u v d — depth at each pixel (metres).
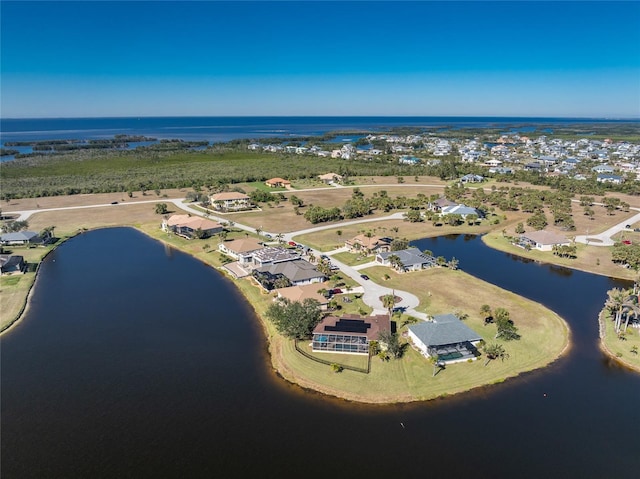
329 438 51.56
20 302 88.19
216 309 86.25
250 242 118.19
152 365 66.38
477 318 81.56
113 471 46.41
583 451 50.34
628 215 167.25
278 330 74.69
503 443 51.31
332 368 64.38
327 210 159.25
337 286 95.75
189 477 45.72
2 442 50.25
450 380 62.84
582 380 64.19
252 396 59.19
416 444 50.88
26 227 140.75
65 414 55.12
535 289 97.94
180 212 170.62
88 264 113.06
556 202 179.75
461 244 134.62
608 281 103.44
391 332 73.81
